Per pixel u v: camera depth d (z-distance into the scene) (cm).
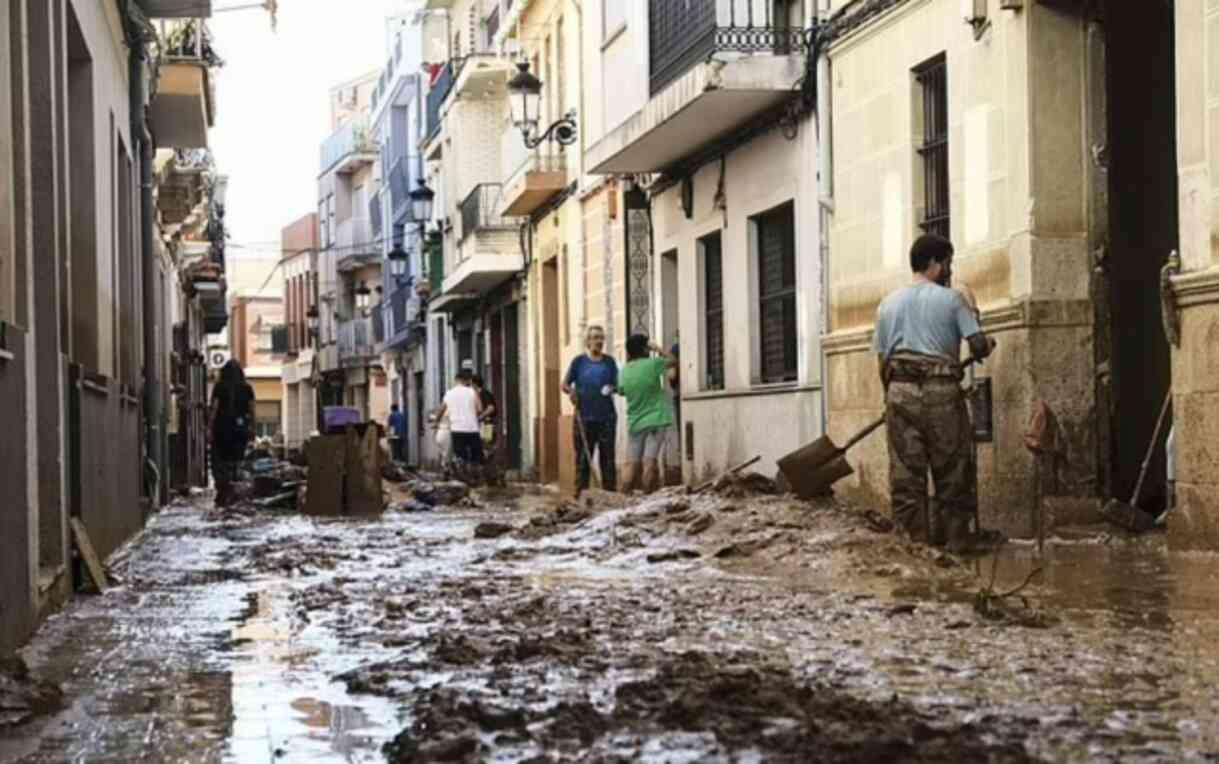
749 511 1320
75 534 1088
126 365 1895
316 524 1970
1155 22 1327
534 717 549
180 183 3175
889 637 738
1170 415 1304
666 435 2119
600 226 2941
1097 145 1331
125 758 528
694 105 1964
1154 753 475
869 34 1661
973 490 1211
